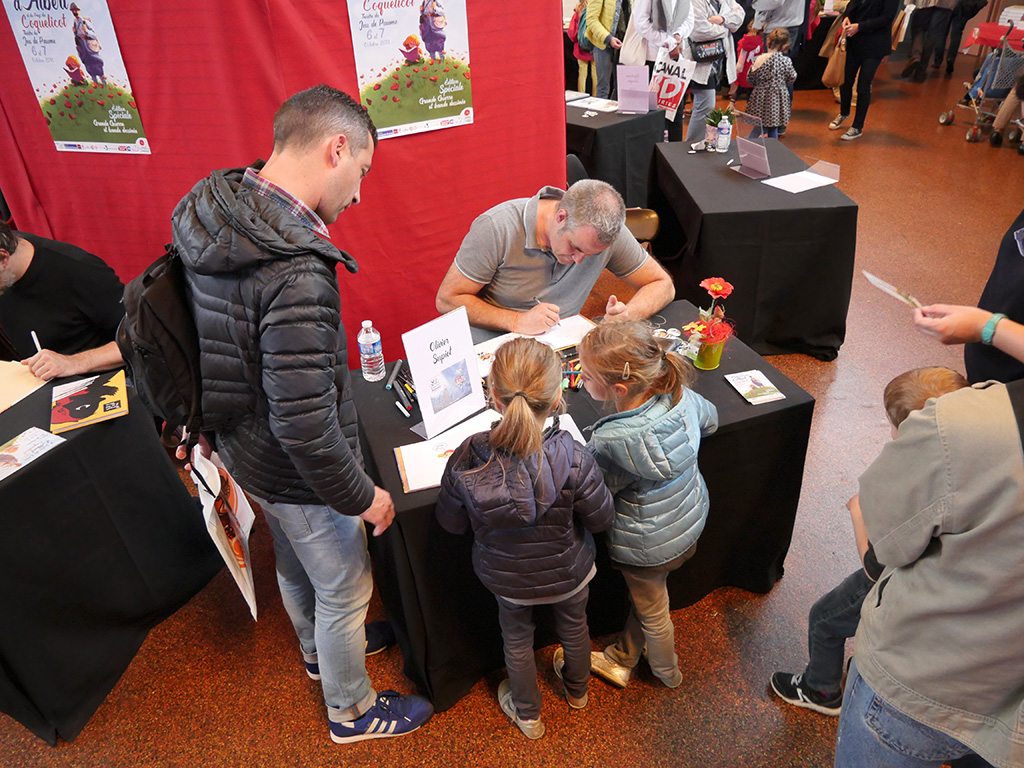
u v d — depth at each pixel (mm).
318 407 1198
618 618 2062
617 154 4367
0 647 1687
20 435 1808
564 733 1847
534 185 2994
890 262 4105
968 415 923
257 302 1166
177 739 1880
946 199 4887
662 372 1487
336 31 2377
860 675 1203
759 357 2047
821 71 7719
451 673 1884
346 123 1296
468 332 1768
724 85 7516
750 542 2062
